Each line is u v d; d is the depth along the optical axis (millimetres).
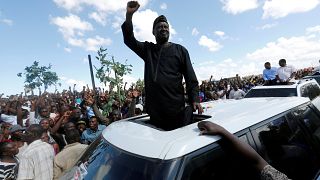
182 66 2660
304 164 2666
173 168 1735
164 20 2668
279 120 2664
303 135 2871
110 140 2314
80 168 2408
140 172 1836
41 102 9422
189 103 2723
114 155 2104
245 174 1961
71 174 2482
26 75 40469
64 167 3916
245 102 3332
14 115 9328
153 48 2703
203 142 1900
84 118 7082
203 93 12539
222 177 1880
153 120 2617
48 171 3816
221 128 1707
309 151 2816
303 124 2977
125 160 1979
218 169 1883
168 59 2578
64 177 2535
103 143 2389
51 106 9289
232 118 2410
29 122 8367
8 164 4391
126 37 2652
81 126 6199
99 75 5934
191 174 1766
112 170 2021
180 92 2605
